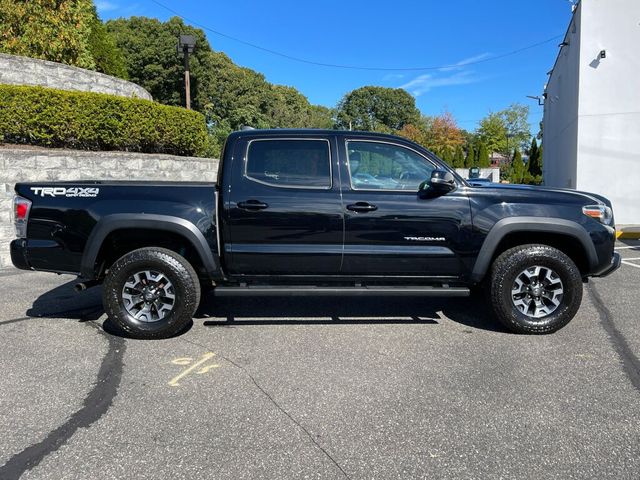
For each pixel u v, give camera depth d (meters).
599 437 2.88
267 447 2.77
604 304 5.62
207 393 3.43
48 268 4.48
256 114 35.72
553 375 3.72
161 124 10.85
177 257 4.45
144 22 32.41
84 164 9.17
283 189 4.47
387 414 3.14
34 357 4.05
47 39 11.10
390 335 4.63
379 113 79.38
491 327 4.86
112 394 3.41
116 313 4.43
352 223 4.45
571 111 14.16
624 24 12.40
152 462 2.62
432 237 4.48
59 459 2.64
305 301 5.79
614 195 12.83
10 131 8.93
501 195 4.55
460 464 2.62
